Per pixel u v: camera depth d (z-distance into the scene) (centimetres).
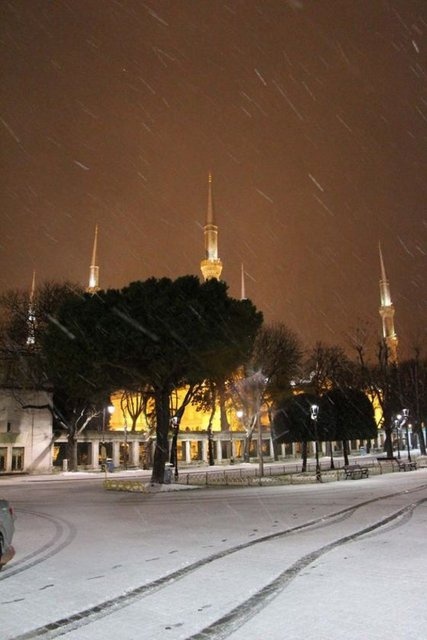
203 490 3194
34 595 934
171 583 975
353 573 980
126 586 970
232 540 1406
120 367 3375
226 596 872
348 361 7312
